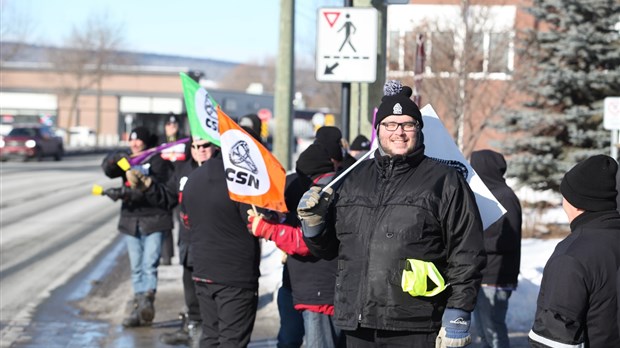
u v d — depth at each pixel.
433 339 5.42
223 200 7.55
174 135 14.07
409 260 5.28
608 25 21.52
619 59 21.34
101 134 102.50
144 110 102.56
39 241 19.92
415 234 5.33
